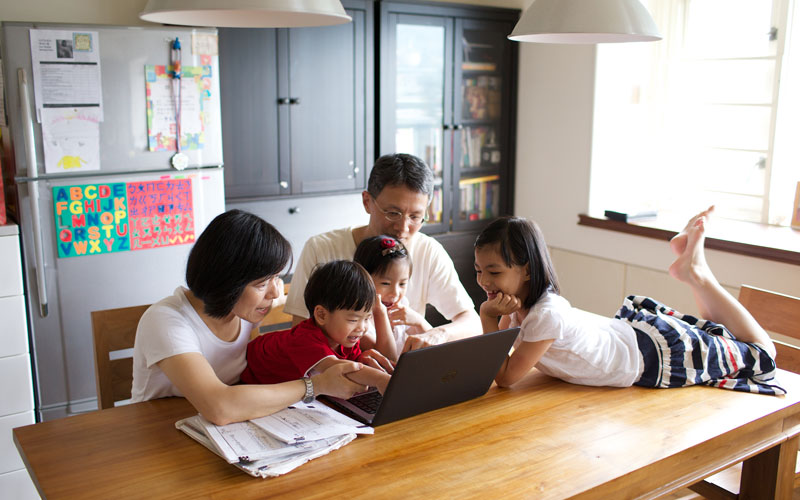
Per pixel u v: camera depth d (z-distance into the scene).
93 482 1.27
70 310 2.91
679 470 1.44
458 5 3.95
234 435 1.38
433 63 3.94
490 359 1.58
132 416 1.55
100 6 3.13
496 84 4.23
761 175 3.56
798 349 2.07
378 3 3.70
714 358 1.76
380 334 1.80
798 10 3.35
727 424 1.54
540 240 1.73
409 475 1.30
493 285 1.73
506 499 1.23
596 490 1.28
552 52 4.06
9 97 2.70
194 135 3.06
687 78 3.84
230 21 1.70
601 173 3.96
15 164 2.74
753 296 2.19
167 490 1.24
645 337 1.78
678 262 1.95
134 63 2.89
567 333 1.67
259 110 3.46
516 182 4.42
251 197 3.51
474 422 1.53
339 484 1.27
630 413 1.59
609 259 3.86
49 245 2.83
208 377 1.45
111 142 2.89
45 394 2.92
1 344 2.70
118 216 2.94
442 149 4.07
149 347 1.50
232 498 1.22
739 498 1.77
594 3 1.66
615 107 3.93
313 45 3.55
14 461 2.77
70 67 2.76
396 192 1.85
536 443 1.44
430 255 2.12
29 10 3.00
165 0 1.44
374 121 3.84
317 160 3.67
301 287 1.99
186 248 3.12
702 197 3.85
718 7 3.66
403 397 1.48
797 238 3.22
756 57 3.52
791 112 3.42
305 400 1.55
